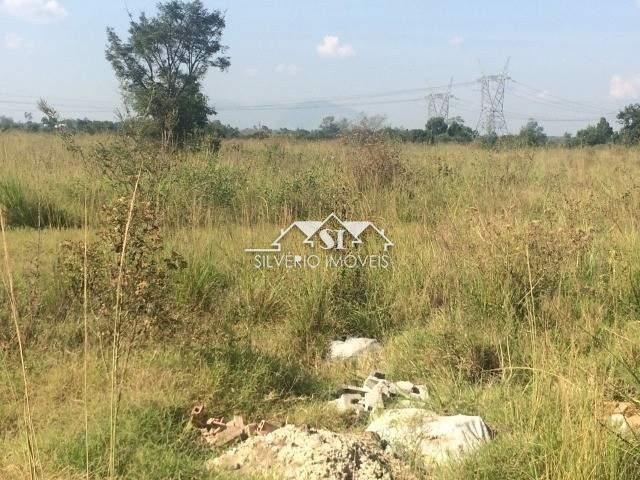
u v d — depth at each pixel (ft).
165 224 24.32
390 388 15.24
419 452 11.88
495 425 12.82
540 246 19.26
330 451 11.11
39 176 33.58
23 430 12.05
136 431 11.85
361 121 48.73
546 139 92.68
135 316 14.87
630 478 10.14
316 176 34.86
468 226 22.89
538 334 16.42
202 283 20.11
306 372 16.71
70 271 16.07
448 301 20.04
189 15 85.10
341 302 20.47
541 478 10.23
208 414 13.47
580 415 10.82
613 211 25.85
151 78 76.02
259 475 10.75
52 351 15.67
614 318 17.06
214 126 81.25
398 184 35.24
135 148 28.99
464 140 92.84
